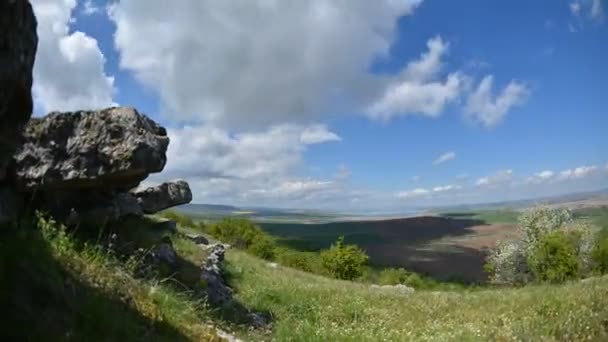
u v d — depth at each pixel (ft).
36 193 28.89
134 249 34.22
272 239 194.08
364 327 36.37
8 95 13.00
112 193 34.76
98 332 17.17
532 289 61.57
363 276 191.21
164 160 32.30
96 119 30.04
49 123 28.86
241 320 34.37
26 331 14.42
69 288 18.83
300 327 31.19
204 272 40.06
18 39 12.81
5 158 15.64
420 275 252.83
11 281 15.65
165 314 23.68
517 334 30.37
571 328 30.89
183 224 171.83
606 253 167.94
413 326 38.32
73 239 27.17
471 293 68.85
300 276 82.99
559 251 137.28
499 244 198.59
